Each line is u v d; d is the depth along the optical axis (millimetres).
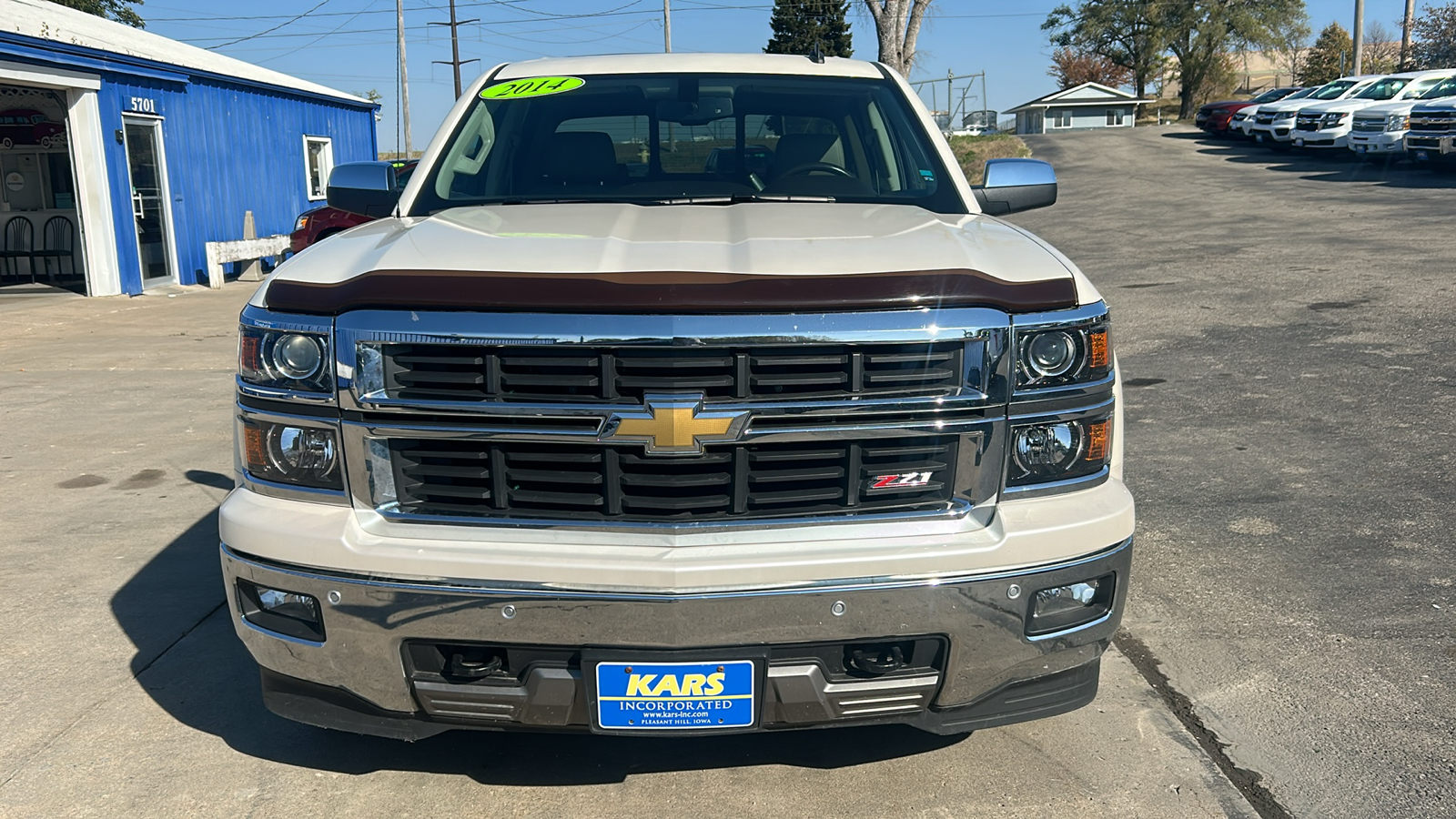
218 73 17422
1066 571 2428
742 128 3803
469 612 2336
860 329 2316
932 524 2422
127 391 8219
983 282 2412
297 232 15852
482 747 3029
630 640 2322
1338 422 6125
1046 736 3053
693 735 2402
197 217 17000
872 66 4254
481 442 2367
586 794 2789
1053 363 2457
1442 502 4824
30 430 6953
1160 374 7473
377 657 2412
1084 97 74375
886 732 3092
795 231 2822
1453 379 6875
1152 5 68750
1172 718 3143
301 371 2441
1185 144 35906
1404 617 3748
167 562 4527
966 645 2410
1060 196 23344
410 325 2340
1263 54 66812
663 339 2270
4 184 15906
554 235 2781
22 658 3623
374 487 2418
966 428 2396
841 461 2395
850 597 2330
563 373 2322
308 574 2400
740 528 2383
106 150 14508
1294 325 8820
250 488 2557
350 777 2881
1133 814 2678
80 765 2947
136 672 3521
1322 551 4352
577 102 3900
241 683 3436
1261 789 2781
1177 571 4203
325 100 21625
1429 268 11094
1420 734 3014
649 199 3533
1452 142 21391
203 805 2756
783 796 2771
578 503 2375
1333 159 27625
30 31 13453
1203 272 11938
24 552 4648
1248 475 5312
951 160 3678
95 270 14492
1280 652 3521
